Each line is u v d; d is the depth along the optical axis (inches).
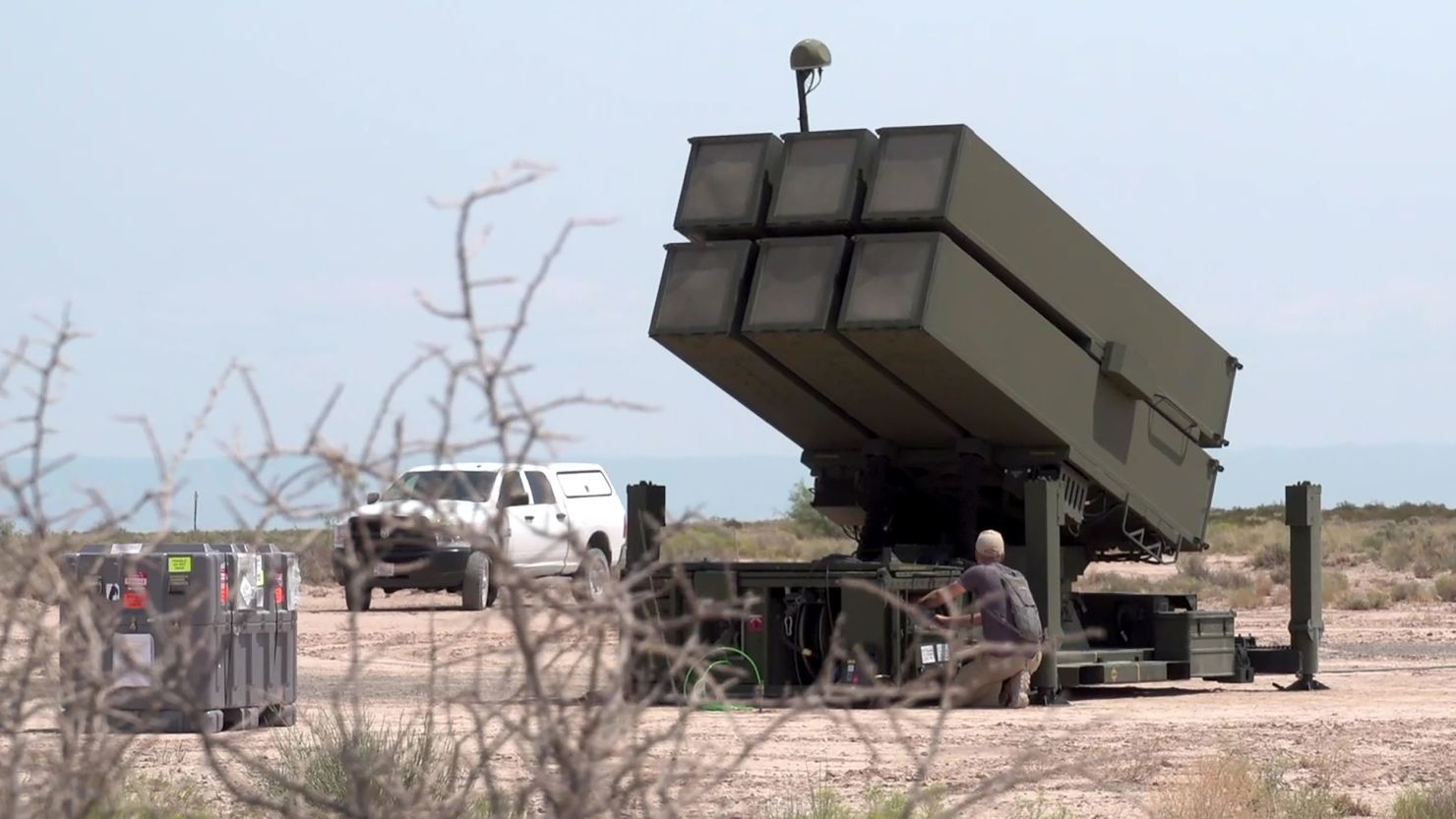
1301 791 1695.4
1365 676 3102.9
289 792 1274.6
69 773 779.4
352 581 721.6
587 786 692.7
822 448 2728.8
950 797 1653.5
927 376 2411.4
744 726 2174.0
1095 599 2844.5
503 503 684.7
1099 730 2178.9
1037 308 2498.8
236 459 675.4
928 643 2395.4
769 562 2452.0
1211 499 2815.0
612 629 774.5
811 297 2357.3
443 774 1054.4
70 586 765.9
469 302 657.0
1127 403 2620.6
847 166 2377.0
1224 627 2832.2
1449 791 1640.0
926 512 2760.8
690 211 2429.9
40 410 740.0
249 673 2090.3
